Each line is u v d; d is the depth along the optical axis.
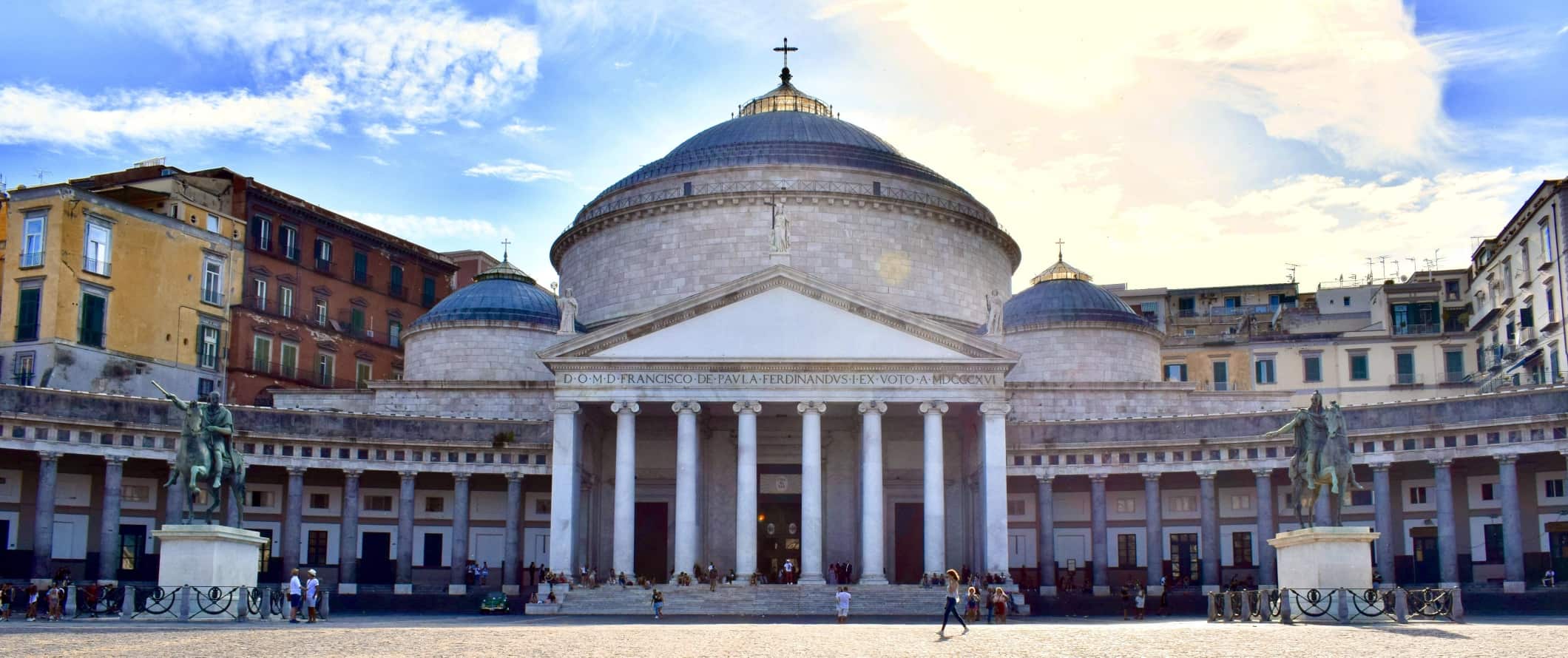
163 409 81.44
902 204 100.50
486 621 66.62
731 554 91.56
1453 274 123.62
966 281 103.25
